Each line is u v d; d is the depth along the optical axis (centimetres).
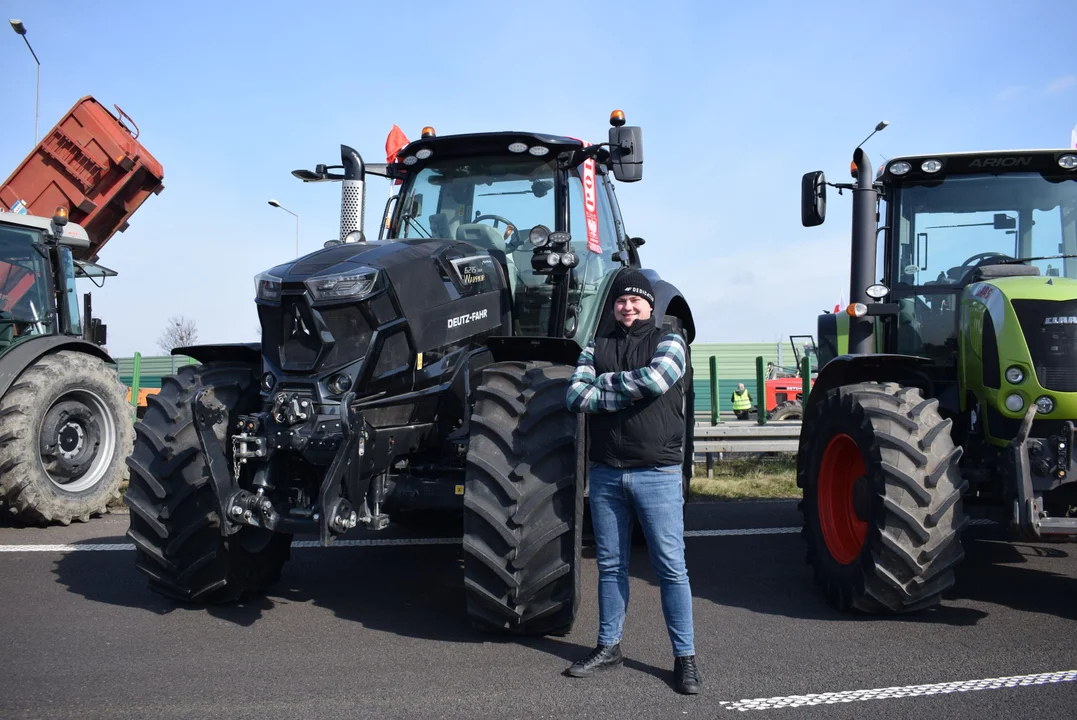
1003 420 436
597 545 356
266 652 371
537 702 318
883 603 408
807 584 493
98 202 952
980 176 535
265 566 452
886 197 549
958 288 523
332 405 384
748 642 388
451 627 409
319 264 399
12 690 325
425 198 532
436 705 315
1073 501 425
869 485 413
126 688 328
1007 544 588
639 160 516
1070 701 318
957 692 327
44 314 720
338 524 357
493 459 373
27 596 458
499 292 477
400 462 443
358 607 443
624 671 351
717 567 535
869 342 527
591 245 533
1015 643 382
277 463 399
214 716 303
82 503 675
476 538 369
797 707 314
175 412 429
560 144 505
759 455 993
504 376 399
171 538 417
